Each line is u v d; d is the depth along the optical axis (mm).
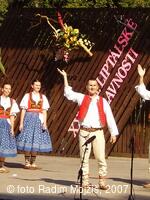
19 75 17453
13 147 14258
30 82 17328
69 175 13477
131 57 16672
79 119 11227
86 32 16953
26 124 14688
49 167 14844
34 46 17344
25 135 14633
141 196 11109
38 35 17312
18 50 17516
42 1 18500
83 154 10484
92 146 11453
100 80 16828
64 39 16688
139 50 16625
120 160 16391
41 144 14672
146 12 16609
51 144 15602
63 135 16922
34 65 17328
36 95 14836
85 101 11234
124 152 17047
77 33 16641
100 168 11492
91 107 11227
